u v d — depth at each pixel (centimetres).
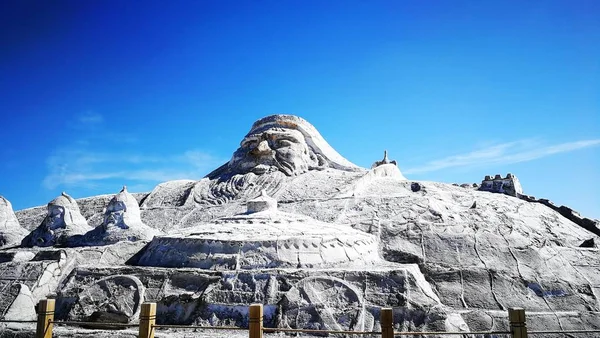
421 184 1866
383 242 1350
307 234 1113
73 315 986
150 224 1819
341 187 1762
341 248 1107
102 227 1491
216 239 1090
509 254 1276
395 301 917
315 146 2156
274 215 1266
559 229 1616
